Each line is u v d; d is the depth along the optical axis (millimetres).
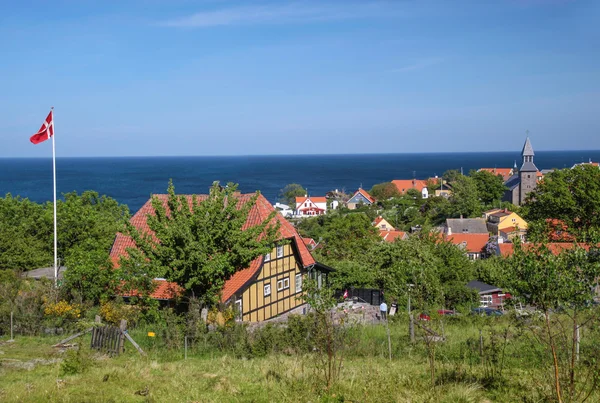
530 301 9805
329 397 11641
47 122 29875
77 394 12727
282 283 33125
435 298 15727
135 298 23484
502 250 63344
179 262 21422
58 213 38469
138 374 14789
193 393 12531
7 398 12391
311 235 82125
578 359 13203
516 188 137250
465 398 11211
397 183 172000
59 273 33312
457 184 120375
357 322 22750
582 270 9445
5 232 36906
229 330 20609
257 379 13820
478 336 19469
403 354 17766
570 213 51125
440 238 37906
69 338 19672
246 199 33719
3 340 20703
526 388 11945
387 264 37188
